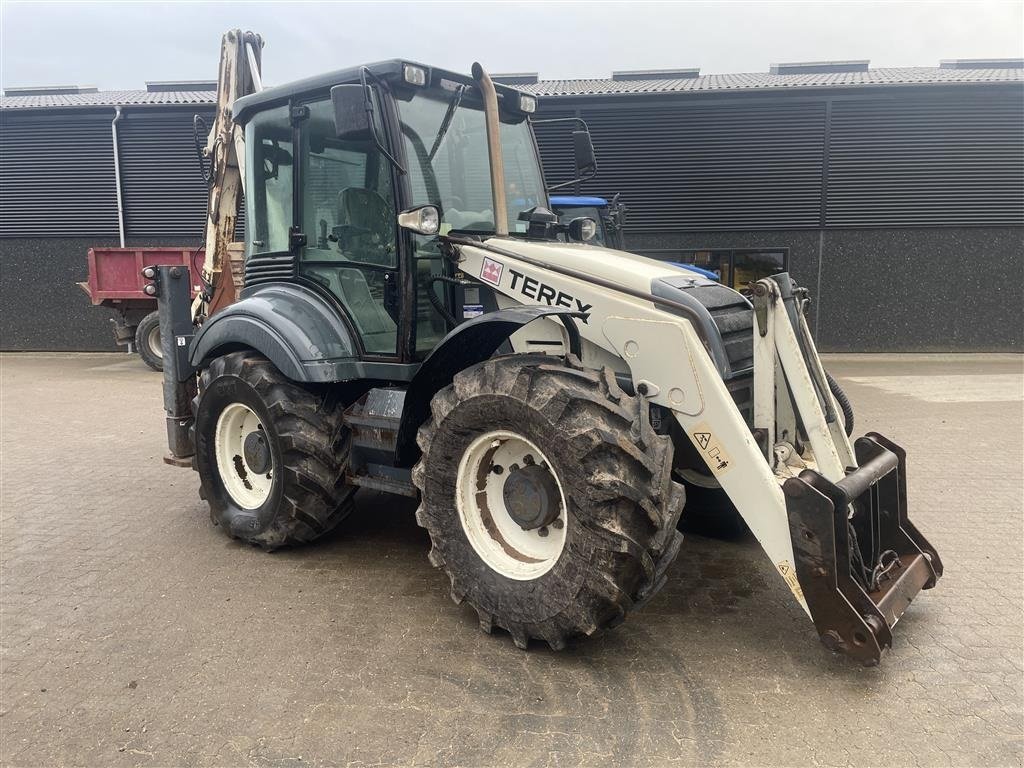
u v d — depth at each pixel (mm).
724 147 12883
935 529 4359
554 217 4098
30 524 4562
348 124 3207
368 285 3719
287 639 3113
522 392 2775
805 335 3201
